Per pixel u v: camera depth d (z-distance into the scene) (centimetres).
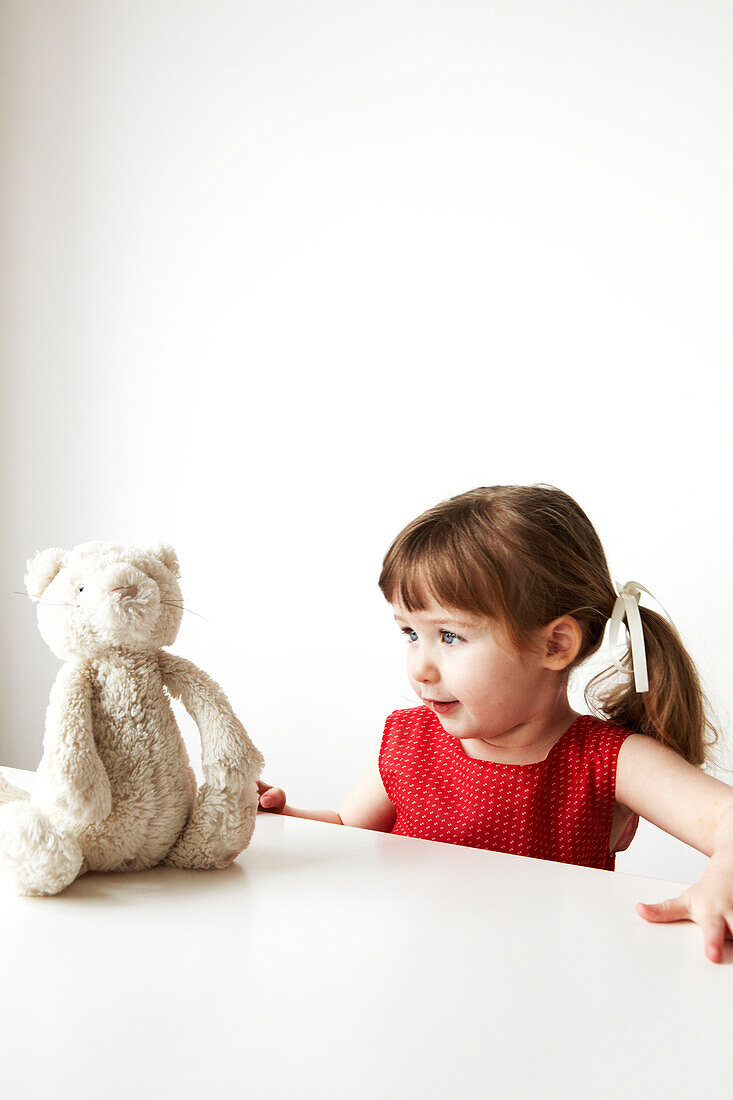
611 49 151
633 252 150
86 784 60
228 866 67
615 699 101
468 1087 40
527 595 85
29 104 204
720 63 143
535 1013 46
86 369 199
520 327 159
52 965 50
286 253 180
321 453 177
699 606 147
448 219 165
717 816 78
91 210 198
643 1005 48
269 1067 41
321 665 177
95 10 196
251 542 183
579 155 154
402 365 169
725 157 143
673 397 148
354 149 173
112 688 63
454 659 86
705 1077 41
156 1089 39
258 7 181
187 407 189
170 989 47
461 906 60
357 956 52
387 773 103
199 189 188
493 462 162
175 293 190
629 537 152
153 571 66
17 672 204
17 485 207
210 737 65
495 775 95
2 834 59
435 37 165
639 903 61
